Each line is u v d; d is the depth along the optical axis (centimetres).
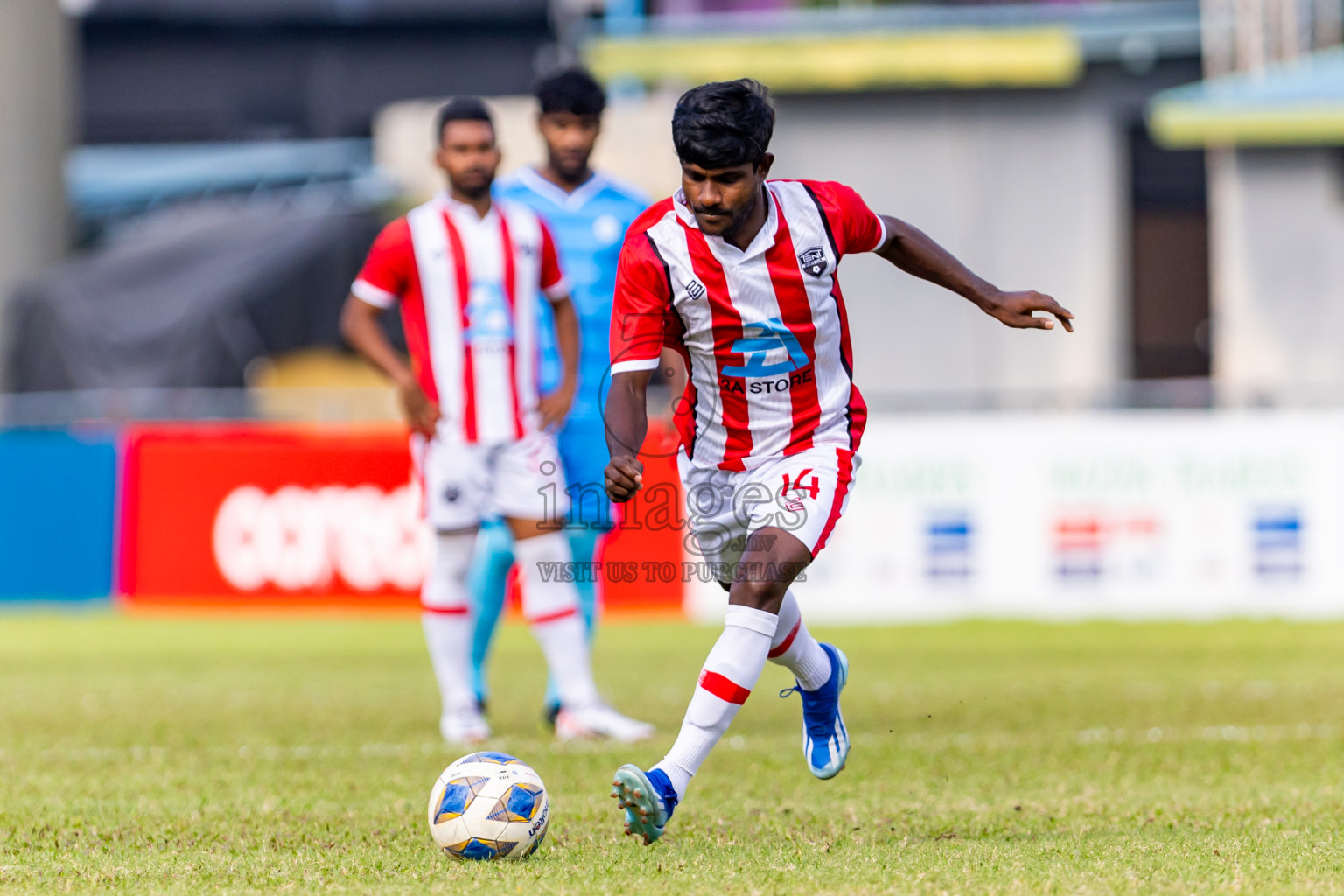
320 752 1894
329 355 5709
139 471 4450
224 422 4934
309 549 4356
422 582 4303
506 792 1202
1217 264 5775
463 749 1920
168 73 11838
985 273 5903
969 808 1437
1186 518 4028
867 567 4125
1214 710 2280
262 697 2595
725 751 1862
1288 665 2983
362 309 2111
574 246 2256
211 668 3138
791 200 1294
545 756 1836
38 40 6900
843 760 1413
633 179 6875
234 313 5453
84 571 4469
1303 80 5597
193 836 1318
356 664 3216
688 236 1279
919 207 5909
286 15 11744
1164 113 5462
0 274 6800
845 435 1339
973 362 5816
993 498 4088
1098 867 1137
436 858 1203
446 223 2094
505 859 1193
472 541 2092
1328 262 5672
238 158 10369
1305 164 5647
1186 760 1762
